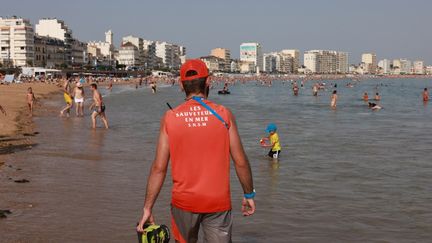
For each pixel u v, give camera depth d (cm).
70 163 1366
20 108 3588
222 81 19812
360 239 744
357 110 4238
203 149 391
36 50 18512
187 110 398
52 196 975
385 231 786
